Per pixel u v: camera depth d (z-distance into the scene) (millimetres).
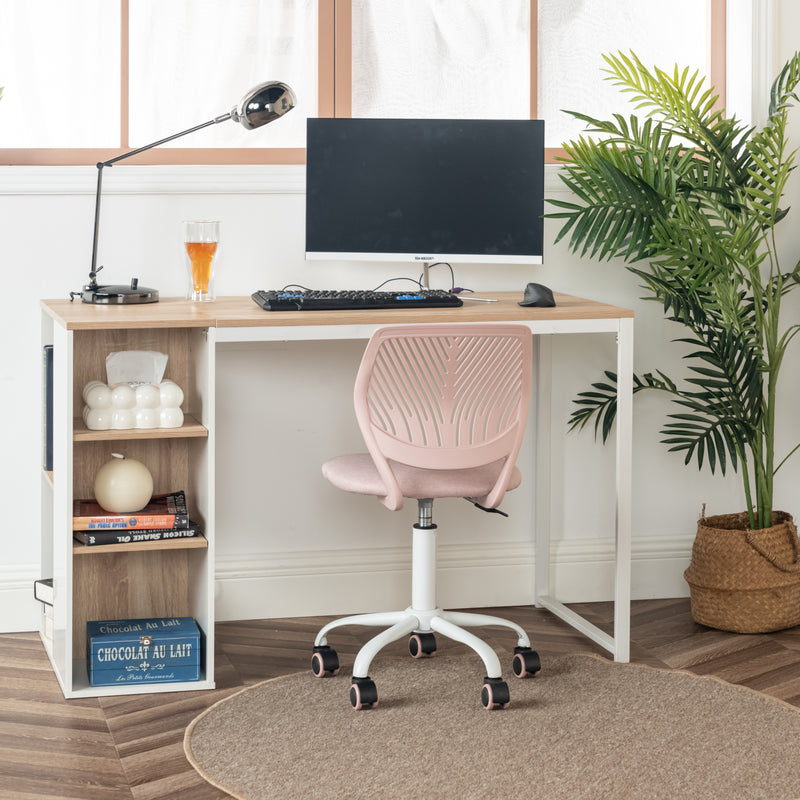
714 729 2498
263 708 2602
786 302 3480
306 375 3250
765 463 3533
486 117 3416
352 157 3092
